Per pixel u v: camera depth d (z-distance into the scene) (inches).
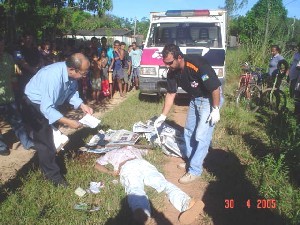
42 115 154.9
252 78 344.5
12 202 148.3
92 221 140.4
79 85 355.3
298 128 239.8
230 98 372.8
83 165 184.7
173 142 210.7
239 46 698.8
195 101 175.8
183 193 150.5
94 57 351.3
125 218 143.6
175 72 170.4
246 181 179.5
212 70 160.9
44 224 136.5
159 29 356.5
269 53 613.6
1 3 423.5
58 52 365.1
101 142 213.3
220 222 146.4
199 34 348.5
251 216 150.1
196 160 176.2
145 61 333.1
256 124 282.4
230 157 211.8
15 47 259.0
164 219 146.6
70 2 548.1
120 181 168.6
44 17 517.3
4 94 203.9
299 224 142.8
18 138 218.1
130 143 211.6
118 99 395.9
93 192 161.6
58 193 158.4
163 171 189.8
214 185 177.5
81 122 158.1
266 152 218.5
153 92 337.1
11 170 188.4
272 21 739.4
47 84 145.2
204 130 173.3
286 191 167.6
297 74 330.3
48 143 158.9
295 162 197.0
